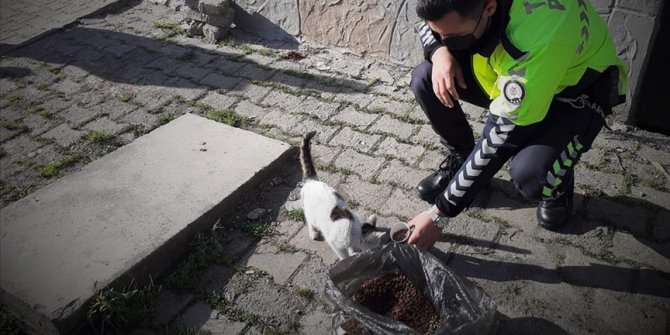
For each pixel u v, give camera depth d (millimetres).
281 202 3549
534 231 3172
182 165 3736
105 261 2990
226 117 4344
